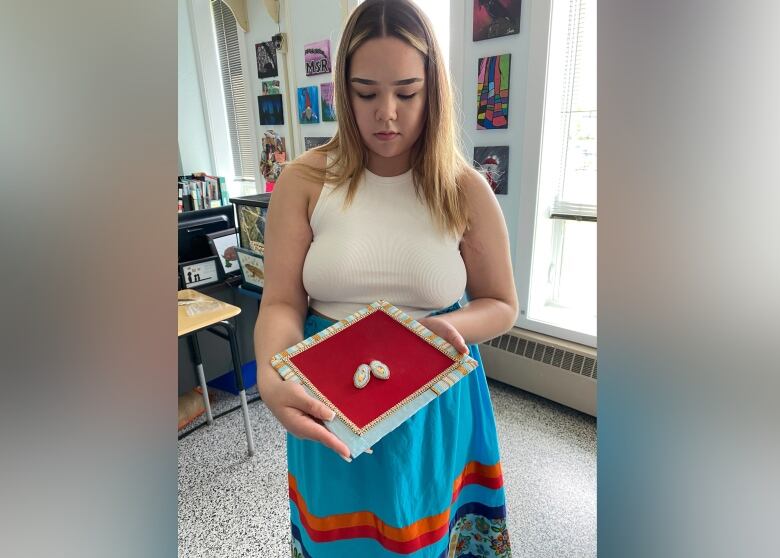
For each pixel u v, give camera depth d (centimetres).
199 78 388
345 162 74
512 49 195
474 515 98
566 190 210
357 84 65
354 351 69
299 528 90
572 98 196
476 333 75
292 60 301
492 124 209
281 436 205
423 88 67
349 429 59
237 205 207
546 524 153
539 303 226
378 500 75
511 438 197
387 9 63
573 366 207
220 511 164
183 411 211
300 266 79
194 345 204
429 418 77
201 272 214
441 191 73
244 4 321
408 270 74
